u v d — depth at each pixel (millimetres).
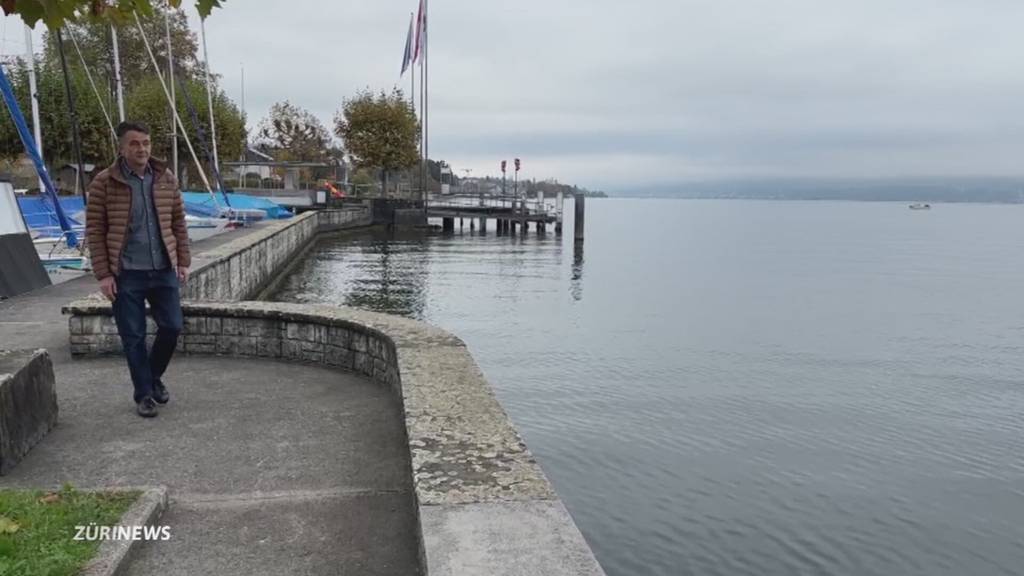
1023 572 8492
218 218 32688
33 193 32188
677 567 8211
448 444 3920
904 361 19891
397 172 71500
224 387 6488
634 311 26938
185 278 5852
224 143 50469
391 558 3602
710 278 38969
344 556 3611
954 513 9945
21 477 4488
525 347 19891
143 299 5648
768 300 31391
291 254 34281
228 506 4133
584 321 24406
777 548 8750
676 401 14914
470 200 68250
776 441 12664
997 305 31641
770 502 10016
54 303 11031
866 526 9453
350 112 62312
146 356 5672
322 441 5191
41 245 18547
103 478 4496
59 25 3613
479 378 5141
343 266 37500
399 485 4465
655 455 11648
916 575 8305
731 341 21797
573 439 12258
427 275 35000
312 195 53594
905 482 10992
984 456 12320
